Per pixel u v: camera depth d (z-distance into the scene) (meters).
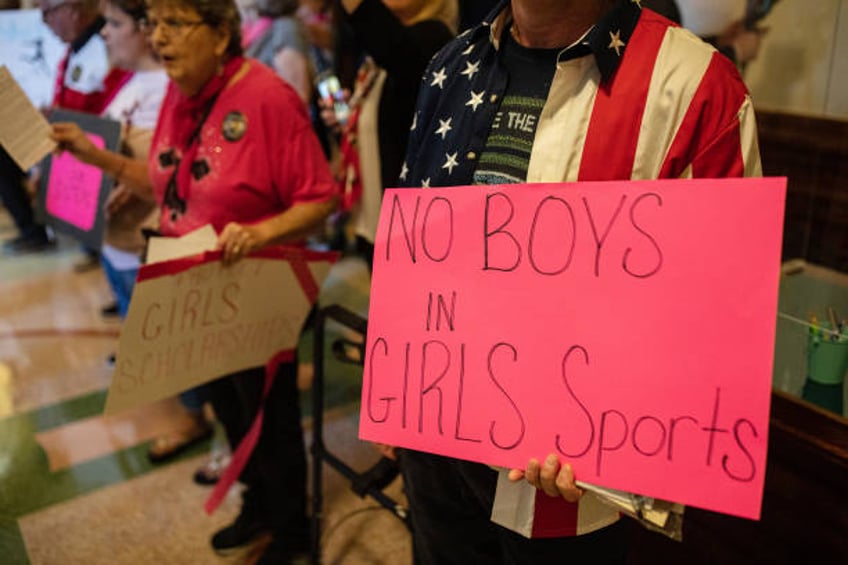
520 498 0.89
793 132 1.63
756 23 1.78
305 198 1.53
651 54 0.78
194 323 1.37
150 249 1.41
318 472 1.71
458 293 0.83
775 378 1.18
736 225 0.68
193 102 1.52
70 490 2.12
